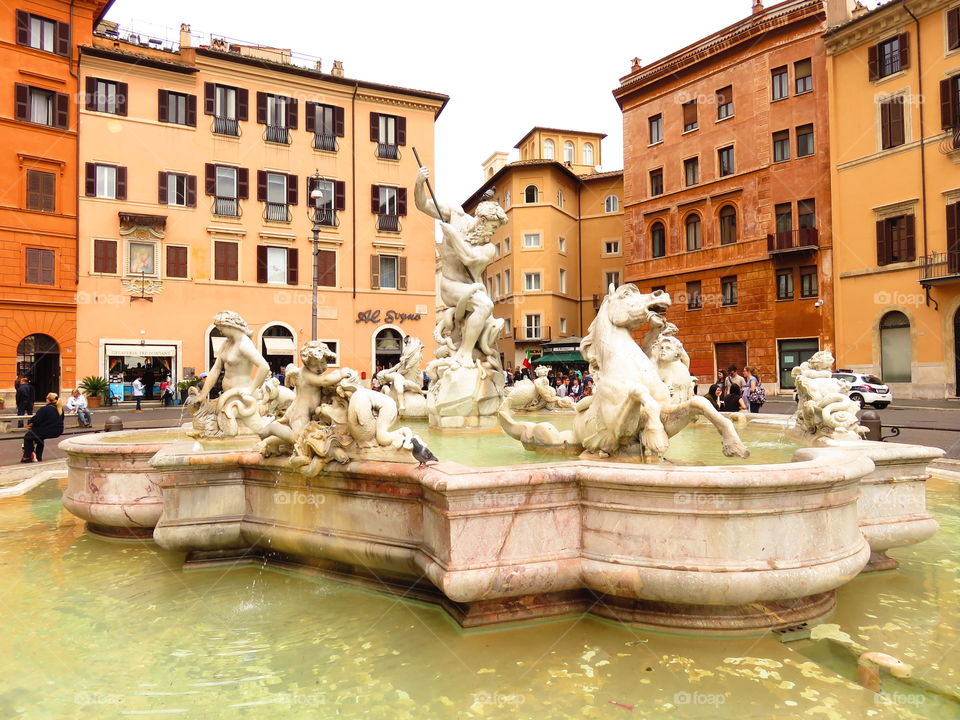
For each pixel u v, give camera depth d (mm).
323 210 38500
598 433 4773
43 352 32281
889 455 4641
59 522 6910
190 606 4297
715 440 6637
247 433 6445
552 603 3930
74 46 32906
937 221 28734
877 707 2930
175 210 35031
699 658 3422
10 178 31297
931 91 28812
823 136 32906
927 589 4422
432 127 41625
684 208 38781
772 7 34531
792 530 3555
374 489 4285
